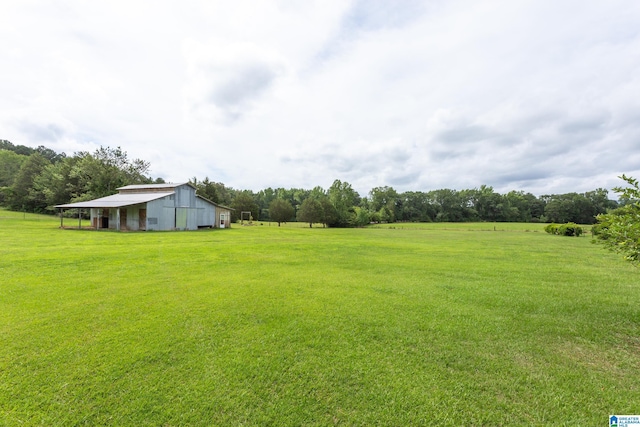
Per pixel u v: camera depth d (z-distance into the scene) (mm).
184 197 26438
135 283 6234
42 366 2818
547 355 3264
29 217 37719
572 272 8250
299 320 4227
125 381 2590
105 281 6352
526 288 6352
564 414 2264
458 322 4242
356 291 5891
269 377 2709
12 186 49531
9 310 4406
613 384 2695
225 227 31625
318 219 46344
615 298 5621
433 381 2686
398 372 2834
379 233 29594
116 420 2109
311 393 2479
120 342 3383
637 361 3158
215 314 4406
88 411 2195
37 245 12023
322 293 5695
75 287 5801
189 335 3623
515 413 2268
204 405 2287
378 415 2219
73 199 39375
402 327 4016
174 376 2695
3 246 11508
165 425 2070
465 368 2943
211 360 3008
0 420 2074
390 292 5859
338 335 3713
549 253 12758
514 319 4418
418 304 5082
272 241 16328
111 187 41188
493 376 2801
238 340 3510
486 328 4023
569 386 2648
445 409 2297
